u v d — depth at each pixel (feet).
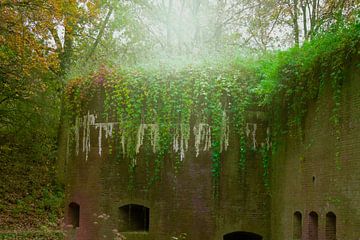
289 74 41.57
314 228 38.78
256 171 48.34
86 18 71.97
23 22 54.80
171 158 49.26
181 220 48.44
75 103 55.88
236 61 50.24
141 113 50.29
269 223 47.88
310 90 38.45
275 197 46.68
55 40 76.89
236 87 48.47
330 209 35.12
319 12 73.00
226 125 48.39
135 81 50.72
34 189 77.46
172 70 49.85
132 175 50.80
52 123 81.66
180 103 49.01
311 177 38.60
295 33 77.10
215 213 47.91
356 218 31.48
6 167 80.69
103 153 52.75
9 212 70.18
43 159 84.69
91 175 53.62
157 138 49.55
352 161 32.37
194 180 48.49
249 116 48.49
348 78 33.30
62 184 78.89
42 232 61.41
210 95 48.62
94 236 52.47
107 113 52.60
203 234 47.83
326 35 37.86
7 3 51.52
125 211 51.67
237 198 48.03
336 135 34.60
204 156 48.49
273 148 47.11
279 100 44.55
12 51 60.03
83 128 54.85
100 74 53.83
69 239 54.95
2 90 70.23
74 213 56.75
